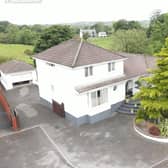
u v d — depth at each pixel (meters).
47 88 28.16
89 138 21.06
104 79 25.11
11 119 24.02
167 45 20.39
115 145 19.61
